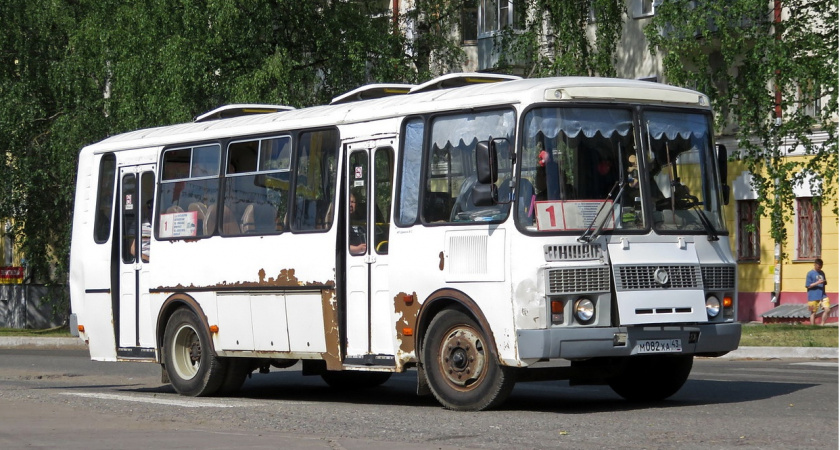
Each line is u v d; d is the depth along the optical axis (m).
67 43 54.06
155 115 43.62
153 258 22.55
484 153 16.41
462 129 17.42
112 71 46.53
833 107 40.53
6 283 67.62
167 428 15.16
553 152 16.62
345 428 15.04
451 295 17.17
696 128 17.75
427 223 17.64
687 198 17.44
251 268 20.55
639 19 53.69
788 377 23.30
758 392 19.48
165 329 22.28
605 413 16.47
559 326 16.20
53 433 14.59
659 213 17.11
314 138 19.75
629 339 16.52
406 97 18.66
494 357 16.66
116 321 23.38
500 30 50.38
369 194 18.66
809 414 15.94
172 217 22.28
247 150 20.98
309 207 19.66
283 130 20.33
